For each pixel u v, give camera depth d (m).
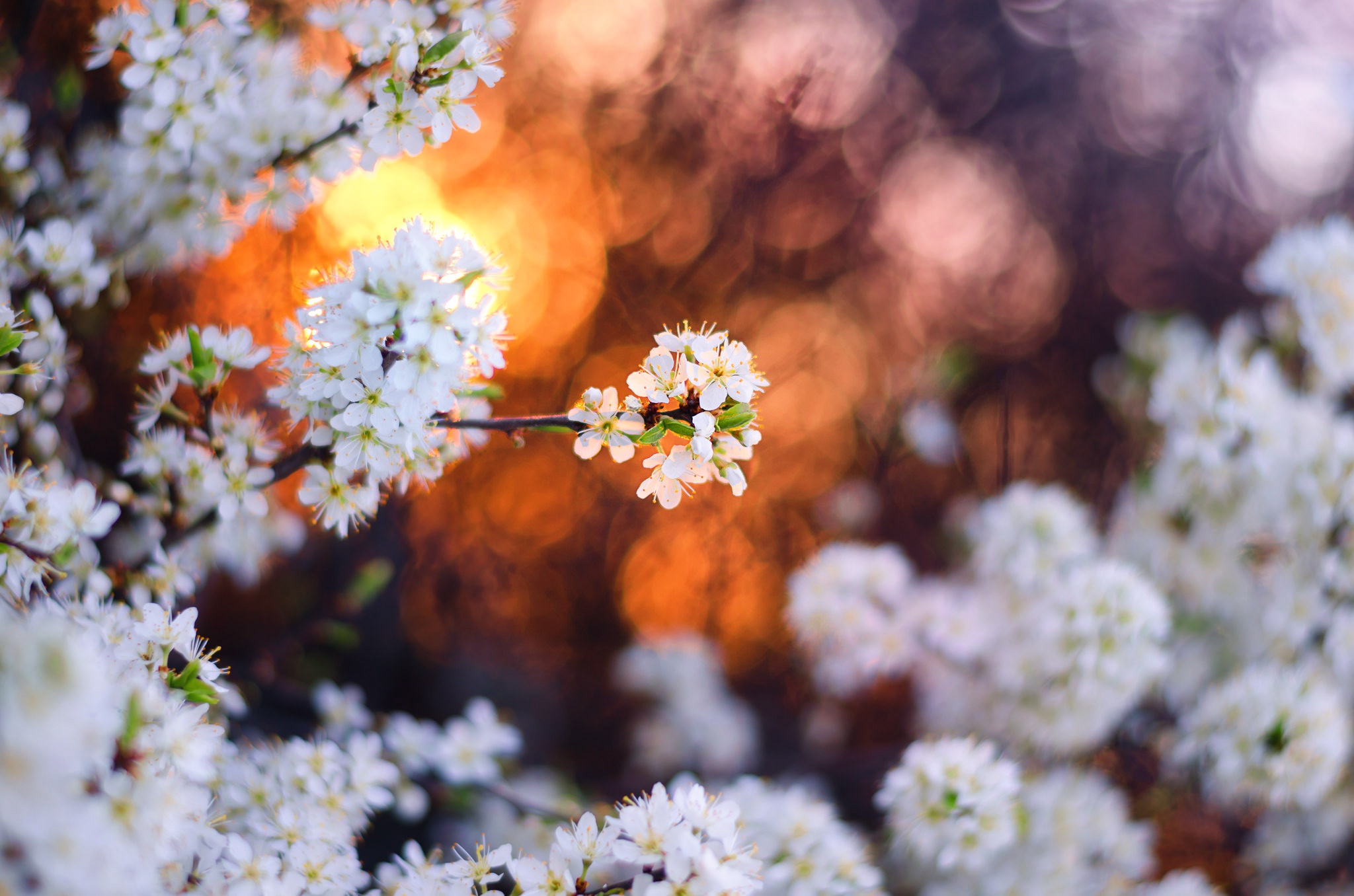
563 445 1.30
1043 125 1.58
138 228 0.67
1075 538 0.78
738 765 0.94
